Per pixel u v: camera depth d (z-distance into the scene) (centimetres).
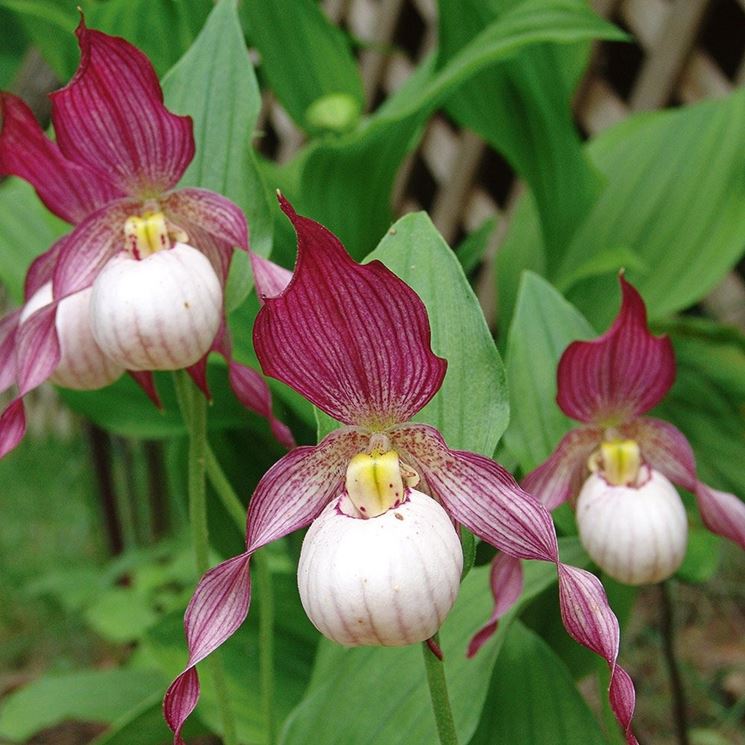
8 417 53
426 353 45
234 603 47
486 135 73
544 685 56
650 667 80
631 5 90
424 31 110
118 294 51
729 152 74
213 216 53
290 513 47
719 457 72
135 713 65
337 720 56
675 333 74
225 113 55
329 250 43
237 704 67
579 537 59
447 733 47
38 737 90
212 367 68
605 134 80
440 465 47
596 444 56
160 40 67
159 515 106
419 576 44
